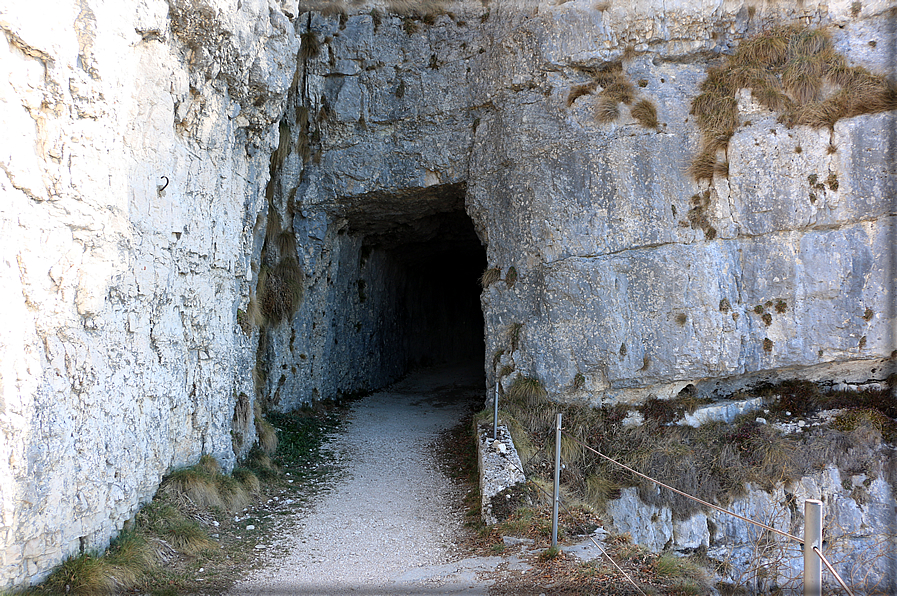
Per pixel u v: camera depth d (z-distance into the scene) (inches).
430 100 572.1
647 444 457.7
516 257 526.3
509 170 531.5
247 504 364.8
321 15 588.4
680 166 479.2
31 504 204.5
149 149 291.0
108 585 225.6
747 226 464.1
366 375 749.9
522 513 324.8
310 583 259.1
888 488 416.5
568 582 238.7
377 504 385.1
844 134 443.8
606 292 486.0
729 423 464.4
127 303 273.9
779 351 457.1
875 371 455.2
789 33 474.9
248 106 403.9
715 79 484.4
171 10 302.0
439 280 1035.9
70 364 228.2
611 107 490.9
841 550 405.1
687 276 470.0
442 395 739.4
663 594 229.5
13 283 198.7
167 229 312.7
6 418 193.2
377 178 588.4
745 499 426.6
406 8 583.2
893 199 432.1
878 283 435.5
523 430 463.8
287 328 581.0
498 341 532.7
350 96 588.7
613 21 493.7
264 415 538.9
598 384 489.4
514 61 526.3
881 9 454.3
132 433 280.4
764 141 461.7
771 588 364.8
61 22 214.8
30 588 207.3
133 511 281.6
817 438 439.5
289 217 600.7
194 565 271.4
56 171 218.2
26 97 204.8
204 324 364.2
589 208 493.7
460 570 267.4
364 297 740.0
